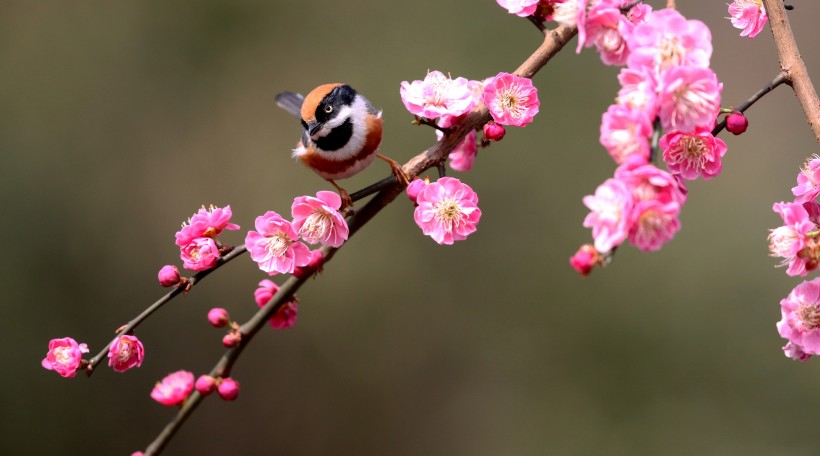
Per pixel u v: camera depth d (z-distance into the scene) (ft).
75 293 44.37
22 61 46.24
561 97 44.86
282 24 47.98
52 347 11.89
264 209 46.80
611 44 9.75
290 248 12.00
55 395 42.86
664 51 8.92
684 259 42.27
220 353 45.80
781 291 40.75
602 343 42.34
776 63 44.78
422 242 45.42
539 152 44.70
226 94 47.62
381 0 47.34
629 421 41.06
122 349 11.96
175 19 47.75
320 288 45.80
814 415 38.40
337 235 11.82
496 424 43.11
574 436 41.39
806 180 11.35
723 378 40.34
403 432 45.14
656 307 42.09
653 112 8.68
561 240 44.19
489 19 46.50
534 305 43.98
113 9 47.37
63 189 45.32
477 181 44.68
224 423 45.88
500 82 11.87
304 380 46.24
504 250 44.68
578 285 43.34
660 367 41.06
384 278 45.55
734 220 42.50
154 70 47.52
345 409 45.70
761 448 38.32
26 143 45.21
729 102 44.62
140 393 44.52
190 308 45.80
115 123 46.73
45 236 44.45
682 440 39.58
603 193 8.48
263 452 45.80
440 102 12.15
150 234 46.16
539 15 12.18
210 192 46.96
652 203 8.28
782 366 39.50
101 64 47.03
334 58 47.14
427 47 46.47
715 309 41.37
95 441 43.16
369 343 45.65
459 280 45.14
